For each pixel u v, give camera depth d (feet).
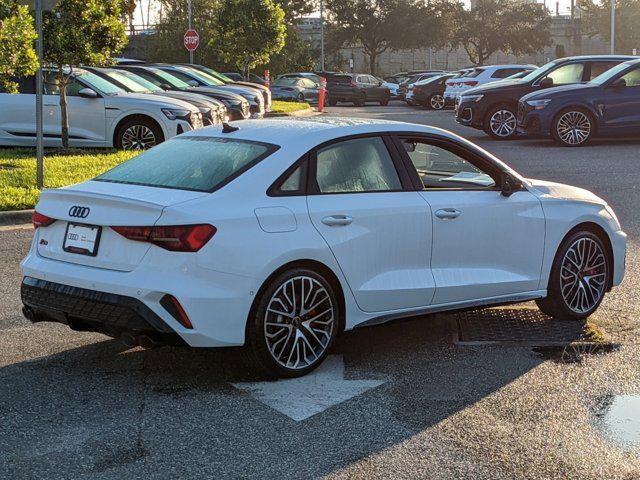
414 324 21.76
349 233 17.95
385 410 15.93
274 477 13.17
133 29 163.43
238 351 17.26
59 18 50.55
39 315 17.90
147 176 18.12
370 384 17.31
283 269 17.17
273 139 18.29
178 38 145.07
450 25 226.99
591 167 51.11
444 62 281.33
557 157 56.39
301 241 17.22
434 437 14.71
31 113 54.24
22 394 16.60
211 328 16.31
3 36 40.40
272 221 16.97
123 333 16.46
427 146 19.79
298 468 13.50
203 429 15.01
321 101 112.57
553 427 15.15
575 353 19.27
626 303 23.66
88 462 13.67
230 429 15.02
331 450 14.17
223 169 17.54
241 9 105.09
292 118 20.44
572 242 21.52
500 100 70.18
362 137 18.88
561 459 13.85
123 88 57.57
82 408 15.93
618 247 22.45
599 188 43.04
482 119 70.74
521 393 16.81
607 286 22.56
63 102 52.19
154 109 54.08
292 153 17.80
